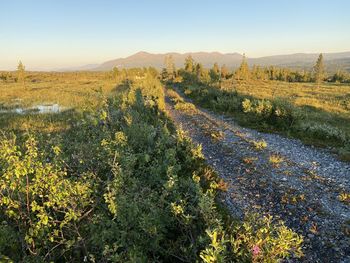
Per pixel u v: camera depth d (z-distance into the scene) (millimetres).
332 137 18000
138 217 6414
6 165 5910
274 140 18078
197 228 6977
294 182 11406
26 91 51969
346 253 7070
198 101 38781
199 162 13047
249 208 9555
